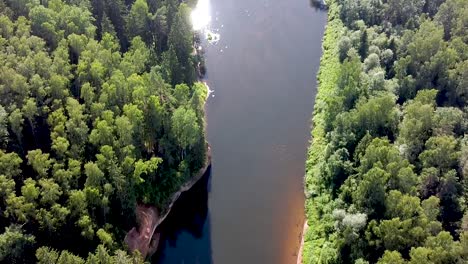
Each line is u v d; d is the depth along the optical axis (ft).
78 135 460.14
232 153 590.14
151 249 487.20
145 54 583.17
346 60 589.73
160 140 514.27
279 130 614.75
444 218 438.40
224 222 524.52
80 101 516.73
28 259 390.83
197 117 553.64
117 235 445.37
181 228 521.24
